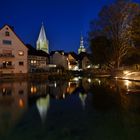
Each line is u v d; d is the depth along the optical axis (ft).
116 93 101.50
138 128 46.83
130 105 71.97
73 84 155.12
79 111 64.28
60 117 57.16
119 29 192.44
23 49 267.59
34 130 46.09
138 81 159.53
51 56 398.21
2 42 252.62
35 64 314.55
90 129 46.55
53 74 273.33
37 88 130.72
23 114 61.26
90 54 228.02
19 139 41.24
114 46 197.36
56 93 108.06
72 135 42.78
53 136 42.55
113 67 216.33
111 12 193.47
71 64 447.83
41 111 65.21
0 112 63.98
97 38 207.62
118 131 45.06
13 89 125.49
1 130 46.21
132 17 187.62
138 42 179.83
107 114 59.72
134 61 207.51
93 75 281.54
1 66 250.98
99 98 88.17
